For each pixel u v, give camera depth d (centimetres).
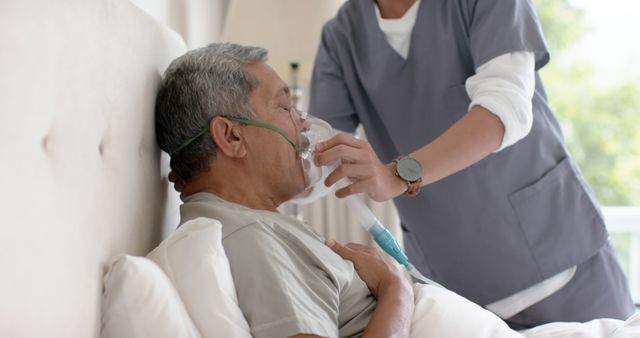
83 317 93
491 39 156
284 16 239
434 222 183
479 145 144
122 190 115
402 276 132
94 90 105
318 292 114
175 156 136
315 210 301
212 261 106
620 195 375
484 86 151
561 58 360
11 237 77
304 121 140
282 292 107
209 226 110
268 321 105
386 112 180
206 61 134
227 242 115
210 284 104
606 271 179
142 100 127
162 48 144
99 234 102
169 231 149
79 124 98
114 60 114
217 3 287
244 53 137
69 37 95
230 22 239
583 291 179
